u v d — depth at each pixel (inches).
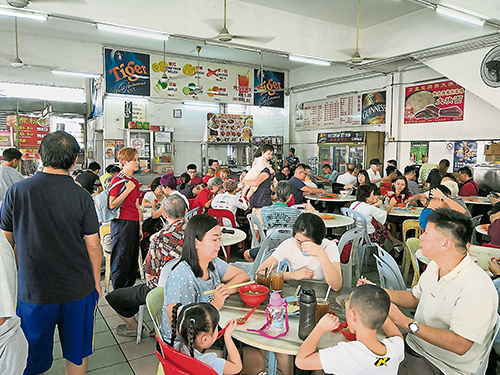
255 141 392.5
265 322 66.0
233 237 135.5
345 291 81.0
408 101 311.1
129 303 103.6
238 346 72.0
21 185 69.2
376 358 51.9
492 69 221.5
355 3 236.8
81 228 74.9
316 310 64.2
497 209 132.1
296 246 91.6
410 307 74.8
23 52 310.0
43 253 69.1
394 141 321.4
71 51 325.7
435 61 248.5
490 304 58.6
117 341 110.7
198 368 49.8
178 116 388.5
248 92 410.6
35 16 173.0
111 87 338.0
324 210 339.3
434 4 188.5
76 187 74.3
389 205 181.6
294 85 436.1
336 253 89.5
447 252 62.4
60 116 366.3
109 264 150.9
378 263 102.7
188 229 71.1
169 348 51.6
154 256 97.9
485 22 203.2
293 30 253.0
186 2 209.2
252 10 235.0
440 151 288.2
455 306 60.6
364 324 51.8
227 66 394.9
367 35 281.7
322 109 399.2
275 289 77.4
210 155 389.4
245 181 172.4
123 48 341.7
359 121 357.4
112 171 203.0
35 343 69.6
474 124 267.1
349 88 366.6
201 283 72.3
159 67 358.9
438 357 63.1
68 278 71.5
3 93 331.3
